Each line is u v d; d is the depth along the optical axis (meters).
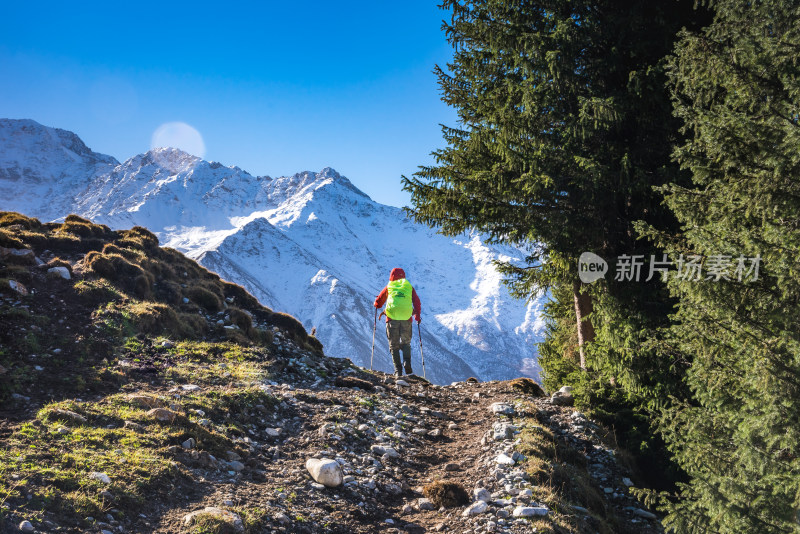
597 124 9.96
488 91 12.26
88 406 7.09
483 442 8.87
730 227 6.83
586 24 10.39
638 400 10.42
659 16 9.88
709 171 7.20
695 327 6.91
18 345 8.56
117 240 14.33
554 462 8.30
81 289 10.89
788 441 5.69
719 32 7.39
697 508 6.74
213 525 5.00
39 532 4.36
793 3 6.34
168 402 7.70
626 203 10.95
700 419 7.07
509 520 6.25
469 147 12.34
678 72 8.20
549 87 10.73
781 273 5.80
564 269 11.55
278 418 8.57
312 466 6.82
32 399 7.17
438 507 6.73
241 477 6.41
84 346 9.19
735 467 6.56
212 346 11.23
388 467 7.68
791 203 6.25
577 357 15.12
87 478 5.26
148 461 5.89
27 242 12.65
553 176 10.48
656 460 9.55
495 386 13.11
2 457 5.32
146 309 11.15
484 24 11.30
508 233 12.50
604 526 7.02
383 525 6.14
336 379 11.42
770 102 6.42
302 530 5.54
